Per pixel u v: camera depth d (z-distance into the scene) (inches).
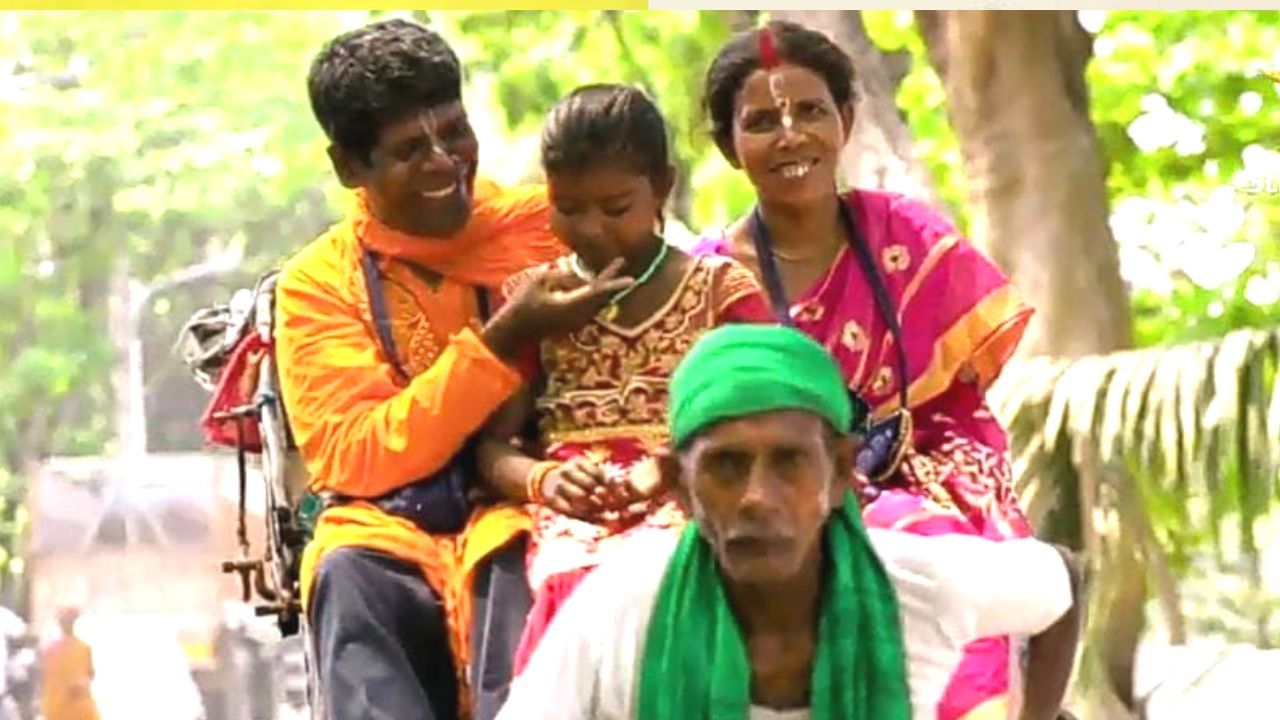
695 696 181.9
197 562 873.5
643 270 222.7
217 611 861.8
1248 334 366.3
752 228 239.1
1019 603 191.0
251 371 256.7
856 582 184.2
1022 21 493.7
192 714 797.2
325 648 220.7
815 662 183.8
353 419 228.1
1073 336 484.7
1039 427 379.9
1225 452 364.8
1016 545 194.2
